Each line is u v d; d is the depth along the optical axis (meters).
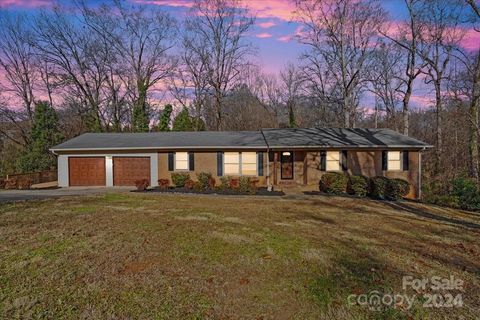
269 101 40.16
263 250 6.50
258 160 18.81
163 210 10.84
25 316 3.88
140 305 4.18
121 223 8.72
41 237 7.23
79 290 4.59
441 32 22.27
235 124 37.25
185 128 29.94
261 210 11.28
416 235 8.24
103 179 19.27
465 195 14.47
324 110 36.00
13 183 19.19
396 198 15.09
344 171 18.34
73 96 31.84
